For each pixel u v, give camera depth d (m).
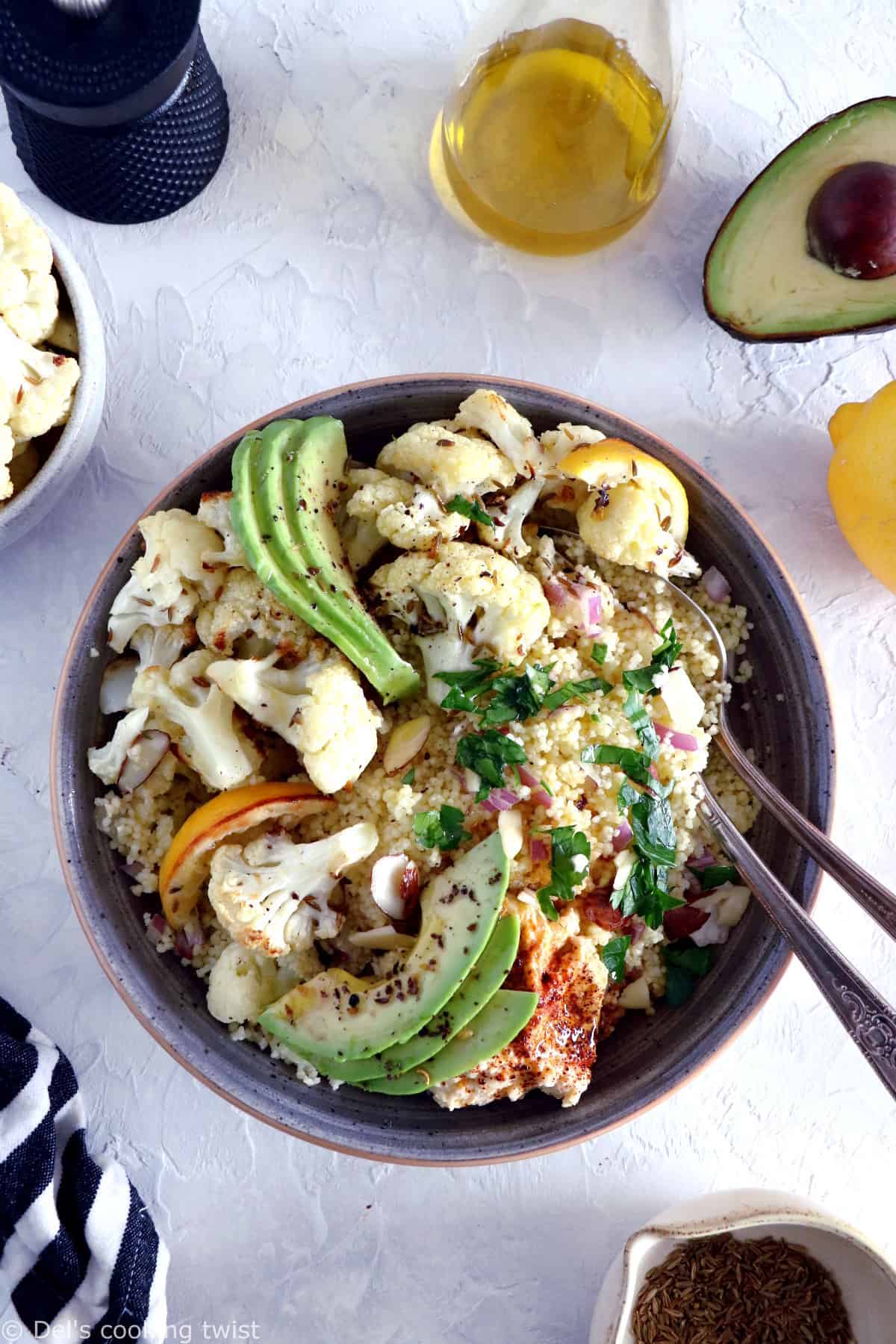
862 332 0.61
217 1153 0.61
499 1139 0.56
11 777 0.62
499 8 0.59
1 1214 0.58
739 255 0.61
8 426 0.57
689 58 0.65
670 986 0.59
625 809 0.57
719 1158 0.62
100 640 0.57
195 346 0.64
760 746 0.60
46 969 0.62
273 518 0.55
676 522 0.58
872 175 0.58
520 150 0.60
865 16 0.65
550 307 0.64
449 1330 0.61
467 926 0.55
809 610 0.64
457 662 0.57
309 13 0.65
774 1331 0.61
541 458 0.58
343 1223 0.62
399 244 0.64
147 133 0.59
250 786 0.56
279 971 0.57
